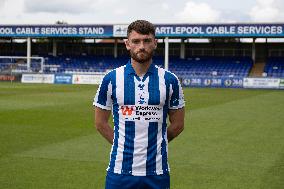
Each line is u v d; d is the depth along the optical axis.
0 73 46.69
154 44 4.05
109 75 4.20
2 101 23.69
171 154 10.40
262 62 50.12
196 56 52.97
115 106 4.18
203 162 9.56
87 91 32.72
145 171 4.10
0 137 12.47
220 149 11.07
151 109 4.10
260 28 43.66
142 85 4.10
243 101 25.98
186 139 12.50
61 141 11.95
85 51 56.19
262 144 11.83
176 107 4.27
